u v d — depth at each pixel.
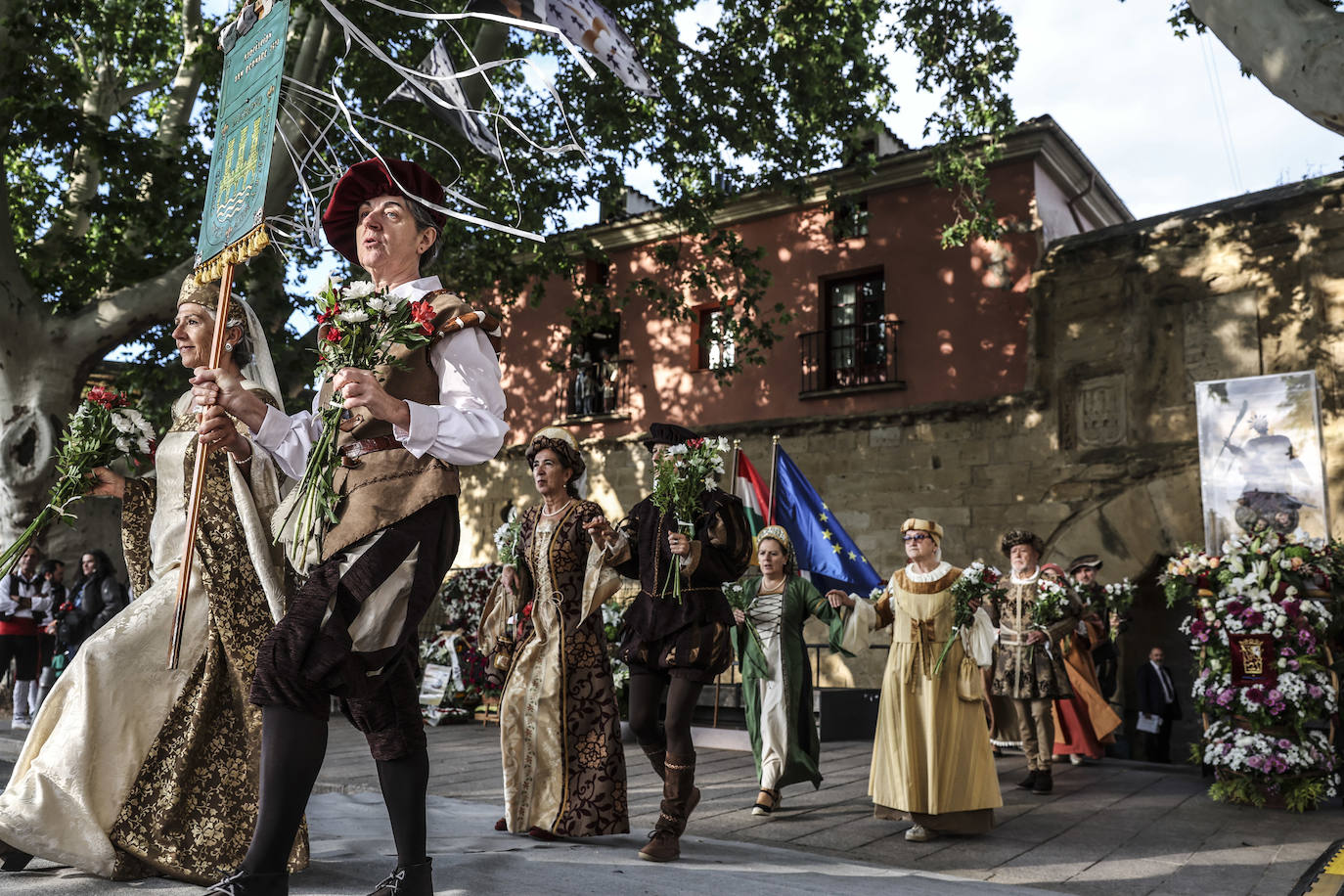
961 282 16.77
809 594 6.42
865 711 11.19
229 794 2.81
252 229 2.30
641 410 19.72
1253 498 13.13
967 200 15.70
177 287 13.98
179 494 3.05
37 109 13.45
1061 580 7.86
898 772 5.45
